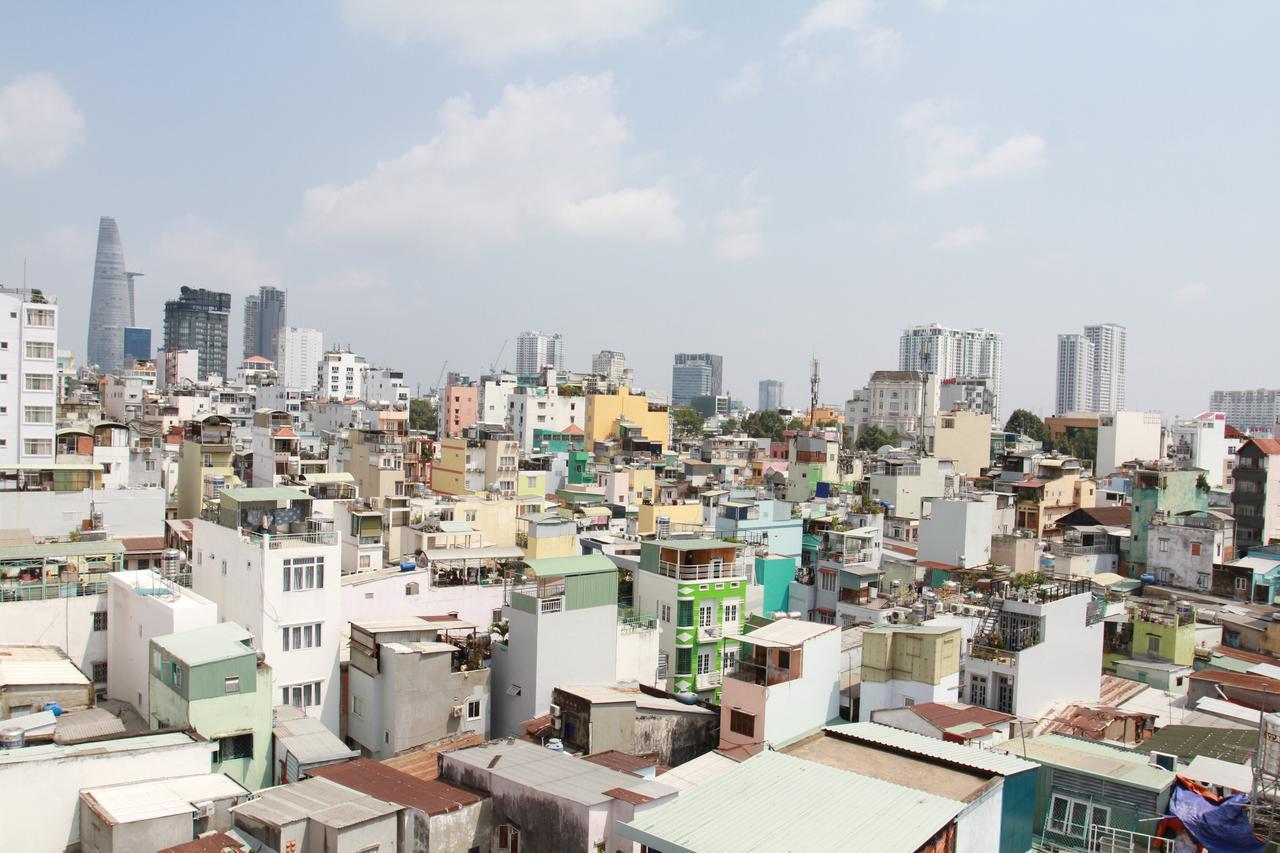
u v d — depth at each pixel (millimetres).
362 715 55875
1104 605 67250
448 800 37500
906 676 56312
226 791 38031
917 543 104000
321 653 57438
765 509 102562
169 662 47469
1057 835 42000
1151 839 39125
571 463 153000
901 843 31109
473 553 79438
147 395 199625
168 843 35344
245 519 60688
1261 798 35969
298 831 35094
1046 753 45906
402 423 176750
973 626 63625
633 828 32156
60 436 104000
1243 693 60625
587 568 60750
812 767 36812
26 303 99938
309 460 125750
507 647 59844
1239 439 185125
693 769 45219
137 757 39156
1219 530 96375
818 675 56156
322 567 57562
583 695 50875
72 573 60250
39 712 44656
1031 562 100188
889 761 40219
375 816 35719
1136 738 57094
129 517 83062
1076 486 137875
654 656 68125
